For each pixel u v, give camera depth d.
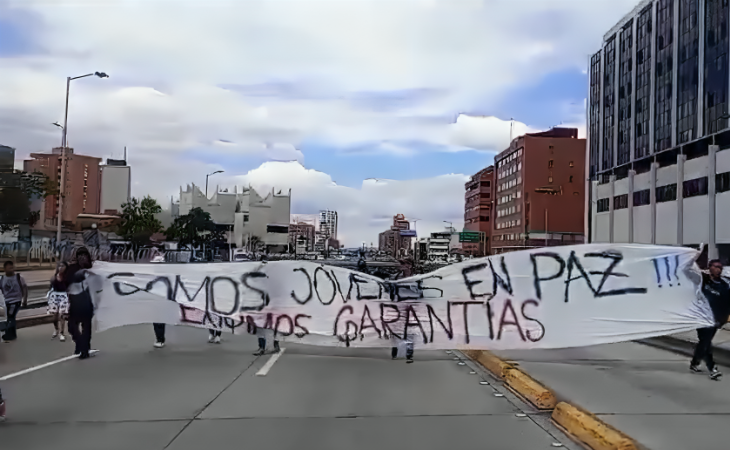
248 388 8.20
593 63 72.75
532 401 7.34
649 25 58.25
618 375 9.38
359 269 20.50
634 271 10.30
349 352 11.49
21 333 13.84
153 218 65.31
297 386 8.36
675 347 12.60
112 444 5.71
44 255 51.81
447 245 109.88
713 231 45.25
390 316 10.73
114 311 11.28
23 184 52.75
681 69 51.62
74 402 7.32
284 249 152.38
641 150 59.38
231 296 11.23
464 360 10.70
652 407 7.24
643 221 57.91
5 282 12.53
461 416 6.83
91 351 11.35
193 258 48.81
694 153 49.44
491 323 10.48
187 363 10.12
